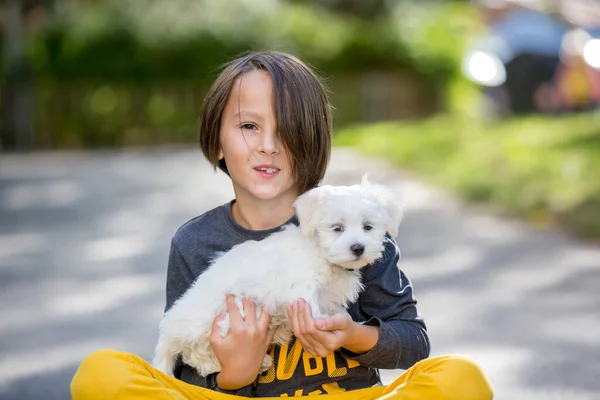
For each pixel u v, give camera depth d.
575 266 8.62
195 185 15.26
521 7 27.98
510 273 8.38
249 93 3.36
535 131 17.30
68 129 25.20
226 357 3.09
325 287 3.37
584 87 24.67
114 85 25.31
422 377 2.94
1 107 24.97
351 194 3.49
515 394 5.25
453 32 27.62
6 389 5.52
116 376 2.94
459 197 13.01
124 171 17.98
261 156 3.36
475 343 6.24
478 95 26.52
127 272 8.89
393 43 25.81
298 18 26.28
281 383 3.22
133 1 25.94
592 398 5.17
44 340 6.57
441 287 7.88
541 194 11.43
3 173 18.17
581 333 6.44
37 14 28.22
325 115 3.47
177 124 25.56
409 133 20.67
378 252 3.33
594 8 27.22
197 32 25.45
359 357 3.14
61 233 11.22
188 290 3.40
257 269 3.30
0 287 8.35
